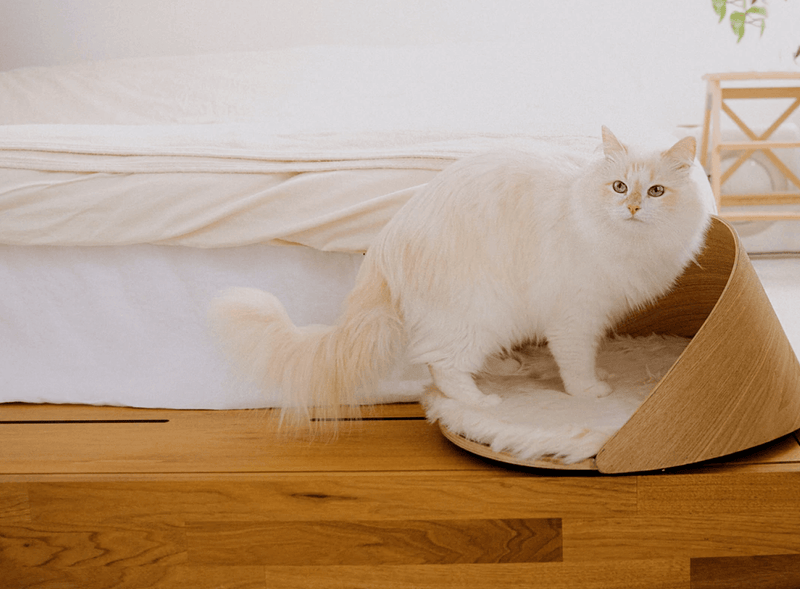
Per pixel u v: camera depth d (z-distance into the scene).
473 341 1.10
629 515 1.01
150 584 1.10
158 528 1.08
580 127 1.31
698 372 0.96
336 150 1.26
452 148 1.23
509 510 1.03
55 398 1.38
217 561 1.09
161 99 2.28
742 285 1.00
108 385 1.37
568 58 2.20
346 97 2.08
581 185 1.03
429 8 2.94
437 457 1.12
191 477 1.07
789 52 2.76
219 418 1.32
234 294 1.13
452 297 1.07
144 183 1.25
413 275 1.08
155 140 1.31
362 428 1.24
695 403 0.97
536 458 1.01
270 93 2.21
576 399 1.13
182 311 1.33
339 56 2.45
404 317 1.12
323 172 1.23
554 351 1.13
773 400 1.02
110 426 1.30
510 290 1.07
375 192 1.21
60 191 1.26
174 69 2.47
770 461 1.01
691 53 2.84
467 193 1.07
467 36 2.96
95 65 2.58
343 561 1.07
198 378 1.34
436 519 1.04
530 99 1.74
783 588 1.02
